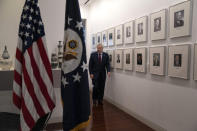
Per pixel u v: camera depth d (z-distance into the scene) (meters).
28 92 1.56
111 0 4.41
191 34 2.25
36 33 1.68
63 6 2.90
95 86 4.21
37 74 1.63
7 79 2.13
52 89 1.68
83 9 5.93
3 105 2.42
